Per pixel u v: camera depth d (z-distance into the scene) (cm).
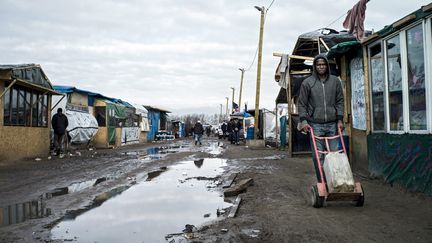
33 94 1540
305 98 568
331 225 446
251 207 564
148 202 621
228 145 2727
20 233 443
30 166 1189
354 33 896
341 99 571
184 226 471
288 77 1333
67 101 1942
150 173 1006
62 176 948
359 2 867
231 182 809
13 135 1373
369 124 776
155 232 445
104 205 599
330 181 505
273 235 416
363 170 814
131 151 2005
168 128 4909
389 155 673
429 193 545
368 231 419
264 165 1169
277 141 2191
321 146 563
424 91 575
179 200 638
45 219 509
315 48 1406
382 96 725
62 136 1606
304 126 557
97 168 1132
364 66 788
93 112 2348
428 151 548
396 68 667
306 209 532
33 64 1468
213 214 536
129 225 478
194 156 1585
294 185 762
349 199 528
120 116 2659
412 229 420
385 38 696
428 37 561
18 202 624
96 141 2333
